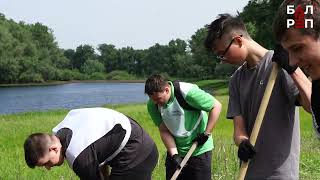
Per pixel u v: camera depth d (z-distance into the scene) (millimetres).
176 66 122062
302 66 2178
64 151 4082
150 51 138750
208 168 5414
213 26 3596
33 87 86062
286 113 3521
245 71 3719
